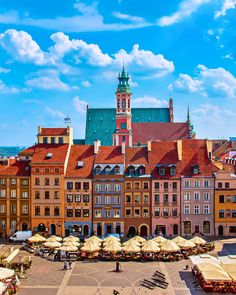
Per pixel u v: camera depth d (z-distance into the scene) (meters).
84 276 91.88
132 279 89.69
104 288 83.81
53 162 133.25
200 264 85.62
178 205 133.00
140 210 133.12
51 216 133.50
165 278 90.31
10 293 78.62
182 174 133.75
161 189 133.00
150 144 139.75
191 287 84.62
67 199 133.50
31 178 133.50
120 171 133.12
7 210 134.38
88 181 133.00
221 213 132.88
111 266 100.19
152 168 135.12
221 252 111.19
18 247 119.25
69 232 133.25
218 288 81.81
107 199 133.12
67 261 103.31
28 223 134.12
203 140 142.62
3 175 134.25
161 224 133.12
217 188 132.50
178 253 107.88
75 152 140.50
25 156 141.50
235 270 84.12
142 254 106.50
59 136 140.75
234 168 147.88
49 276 91.88
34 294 80.12
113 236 115.38
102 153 138.62
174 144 141.38
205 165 135.75
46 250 111.81
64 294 80.38
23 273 92.00
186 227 133.38
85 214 133.12
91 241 106.50
